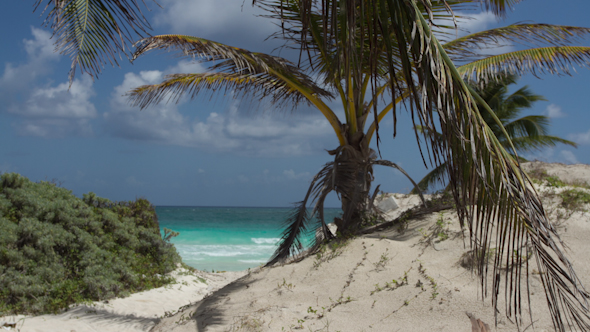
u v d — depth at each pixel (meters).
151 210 10.01
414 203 11.75
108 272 7.06
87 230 7.86
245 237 26.52
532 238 2.19
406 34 2.34
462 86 2.24
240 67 5.50
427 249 5.22
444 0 2.32
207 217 53.00
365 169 6.98
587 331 2.28
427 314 3.79
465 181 2.29
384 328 3.71
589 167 9.18
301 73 6.42
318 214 6.80
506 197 2.23
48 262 6.44
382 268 4.95
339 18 2.45
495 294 2.37
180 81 6.15
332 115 7.07
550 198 5.80
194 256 16.62
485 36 6.66
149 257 8.81
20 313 5.29
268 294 4.90
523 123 16.98
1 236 6.18
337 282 4.85
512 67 6.49
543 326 3.33
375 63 2.39
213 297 5.36
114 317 5.65
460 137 2.07
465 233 5.29
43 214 7.27
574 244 4.55
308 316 4.09
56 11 3.69
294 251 6.73
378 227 6.87
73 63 4.05
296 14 5.59
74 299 5.96
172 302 7.13
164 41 4.51
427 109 2.14
